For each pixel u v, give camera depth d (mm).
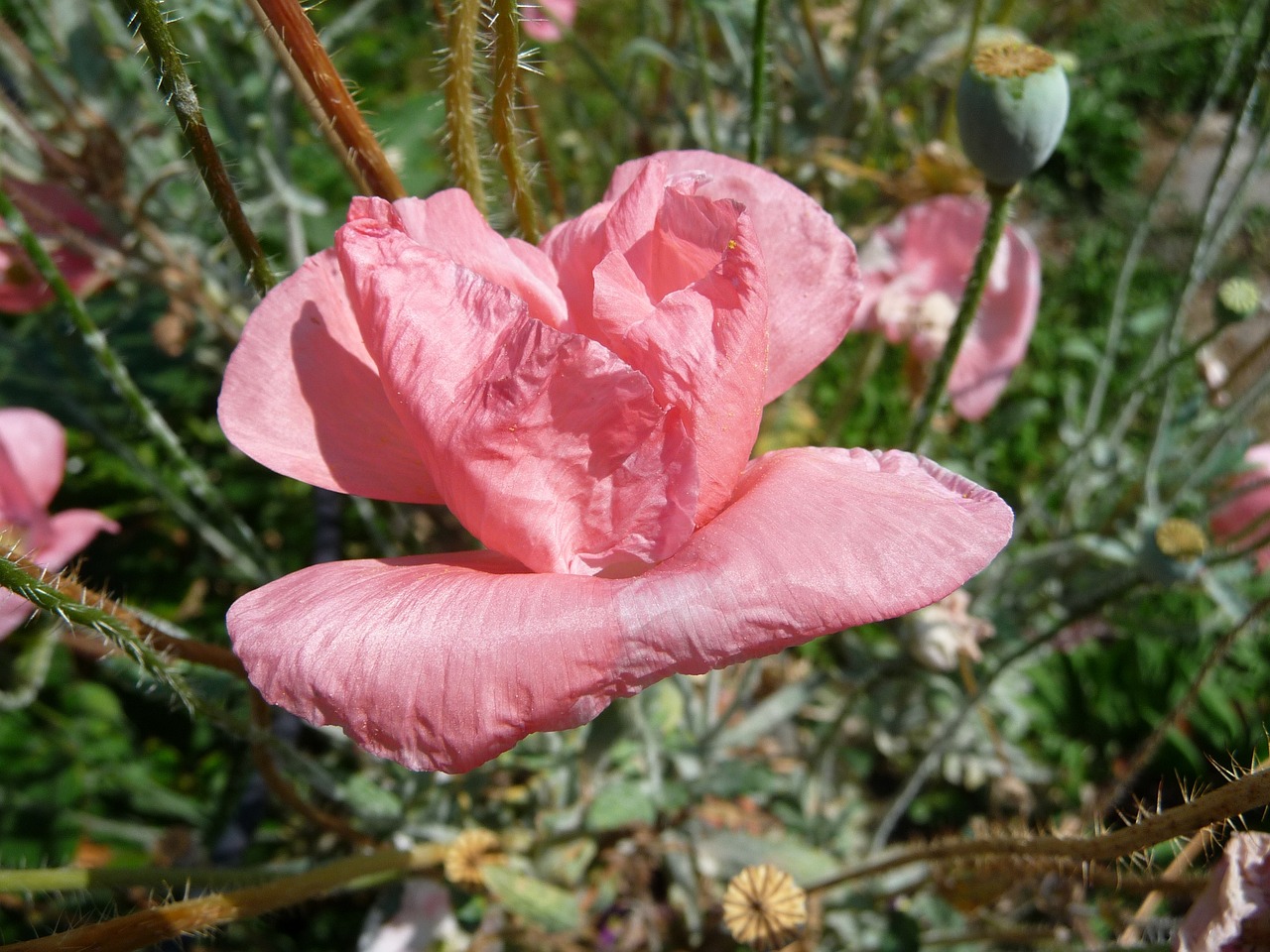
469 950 306
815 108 354
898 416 498
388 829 278
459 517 133
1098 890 275
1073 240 646
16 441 270
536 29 341
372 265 130
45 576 149
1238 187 300
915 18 400
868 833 384
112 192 300
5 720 358
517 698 110
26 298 300
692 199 131
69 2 338
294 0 140
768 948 201
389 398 134
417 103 399
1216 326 269
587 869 334
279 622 119
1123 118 660
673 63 329
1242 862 131
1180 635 349
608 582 119
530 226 172
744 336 127
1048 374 551
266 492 424
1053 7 411
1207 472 317
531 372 120
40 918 274
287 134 329
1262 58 240
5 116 296
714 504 132
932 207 302
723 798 317
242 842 275
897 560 116
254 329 147
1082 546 322
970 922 315
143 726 378
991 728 326
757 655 113
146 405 210
